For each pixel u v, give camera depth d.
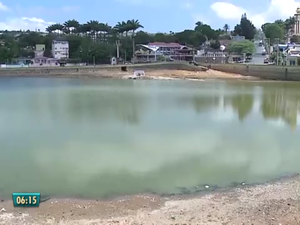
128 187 16.83
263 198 15.27
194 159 21.19
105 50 143.38
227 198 15.33
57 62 137.75
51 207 14.35
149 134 27.03
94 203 14.84
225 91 61.34
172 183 17.34
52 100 47.56
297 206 14.29
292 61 106.56
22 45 162.00
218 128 29.28
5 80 87.12
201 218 13.24
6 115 35.16
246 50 149.38
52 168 19.55
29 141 25.09
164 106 41.62
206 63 127.25
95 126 29.86
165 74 104.62
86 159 21.06
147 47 149.25
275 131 28.53
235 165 20.14
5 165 20.06
